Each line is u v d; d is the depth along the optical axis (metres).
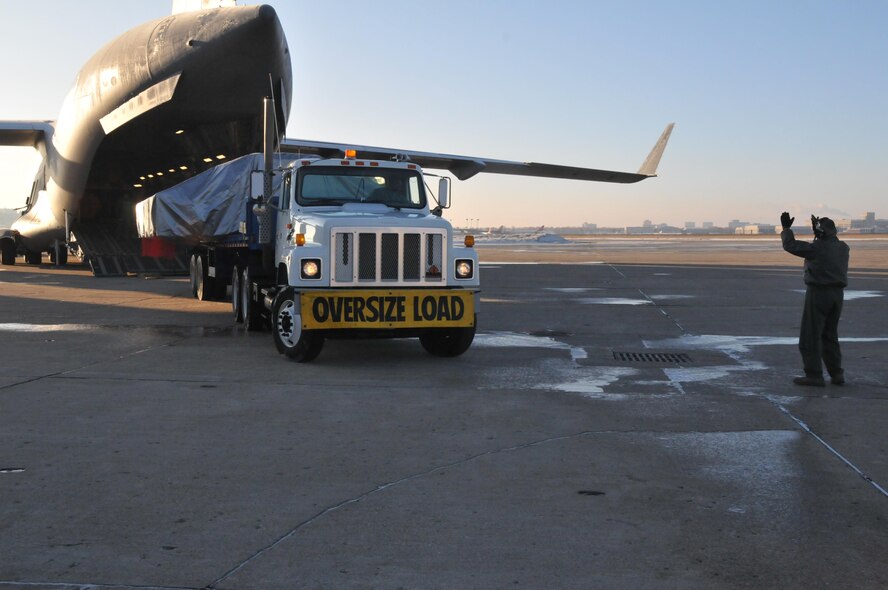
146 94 19.36
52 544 3.93
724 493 4.75
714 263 34.31
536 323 13.78
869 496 4.70
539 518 4.33
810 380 8.16
